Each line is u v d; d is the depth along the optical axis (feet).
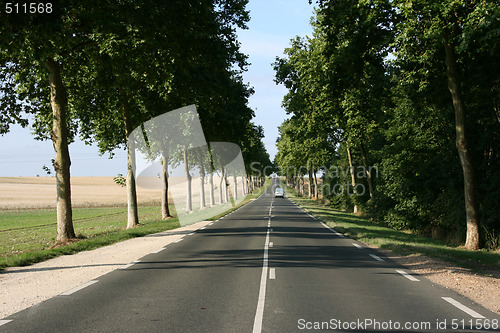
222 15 59.62
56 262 36.22
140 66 50.93
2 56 52.95
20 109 63.16
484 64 54.75
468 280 28.91
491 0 39.22
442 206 79.36
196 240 53.62
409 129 86.17
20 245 54.95
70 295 23.50
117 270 31.73
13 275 30.01
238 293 24.09
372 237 57.77
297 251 43.50
